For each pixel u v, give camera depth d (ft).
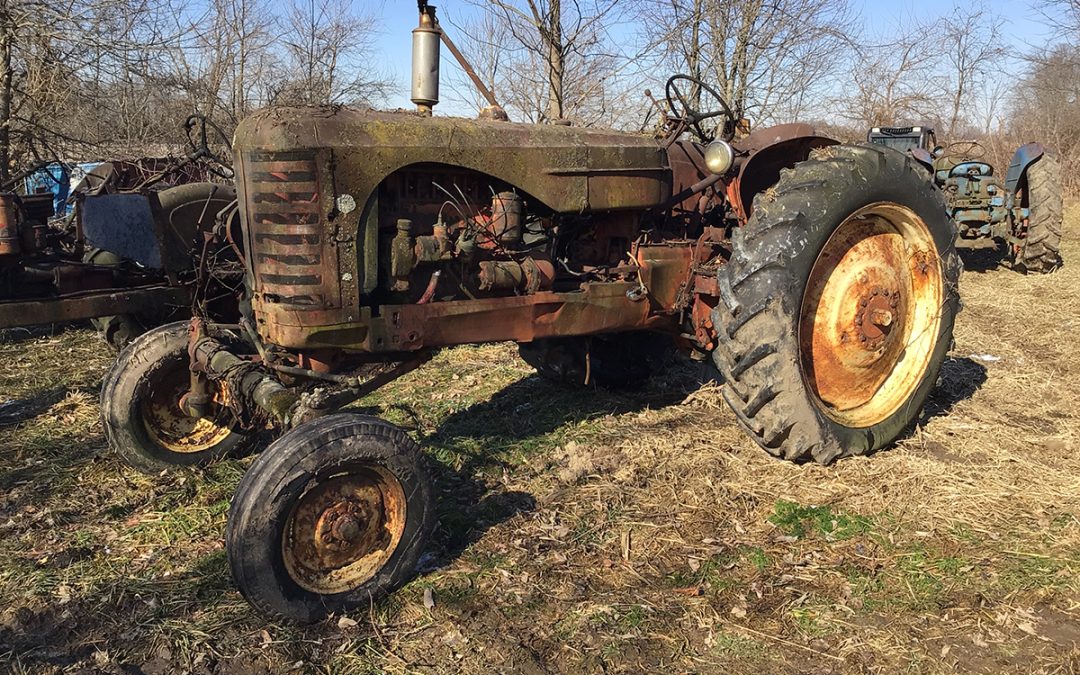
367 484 9.17
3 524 11.32
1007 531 10.68
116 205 15.39
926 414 14.69
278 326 9.93
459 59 12.61
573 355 15.40
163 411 13.10
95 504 12.01
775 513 11.19
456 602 9.28
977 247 32.35
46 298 14.55
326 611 8.93
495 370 18.30
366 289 10.16
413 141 10.27
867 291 12.64
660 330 13.74
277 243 9.70
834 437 12.08
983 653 8.34
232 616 9.06
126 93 36.29
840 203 11.59
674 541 10.59
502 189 11.49
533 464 13.03
